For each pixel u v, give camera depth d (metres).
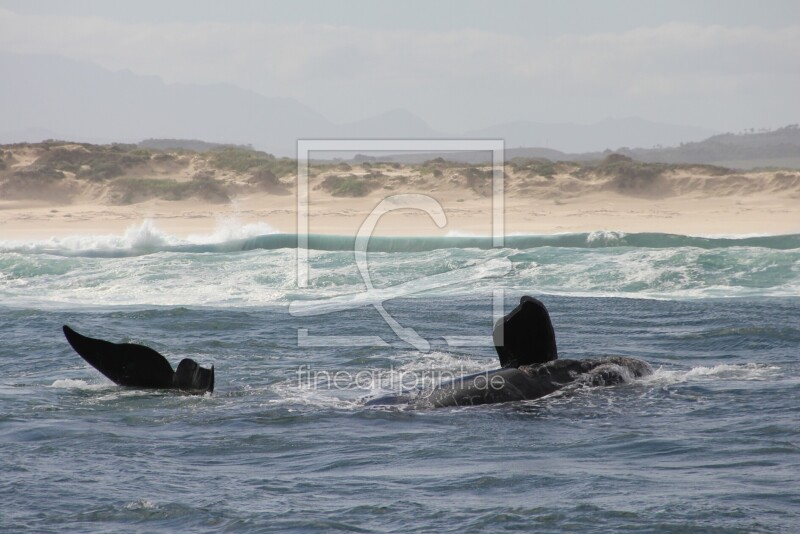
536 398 38.66
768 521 23.33
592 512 24.23
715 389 40.34
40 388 42.41
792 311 67.06
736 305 71.12
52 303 79.31
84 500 25.80
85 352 41.19
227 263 101.25
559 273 92.06
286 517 24.28
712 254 97.38
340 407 38.41
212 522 24.06
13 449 31.72
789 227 189.25
